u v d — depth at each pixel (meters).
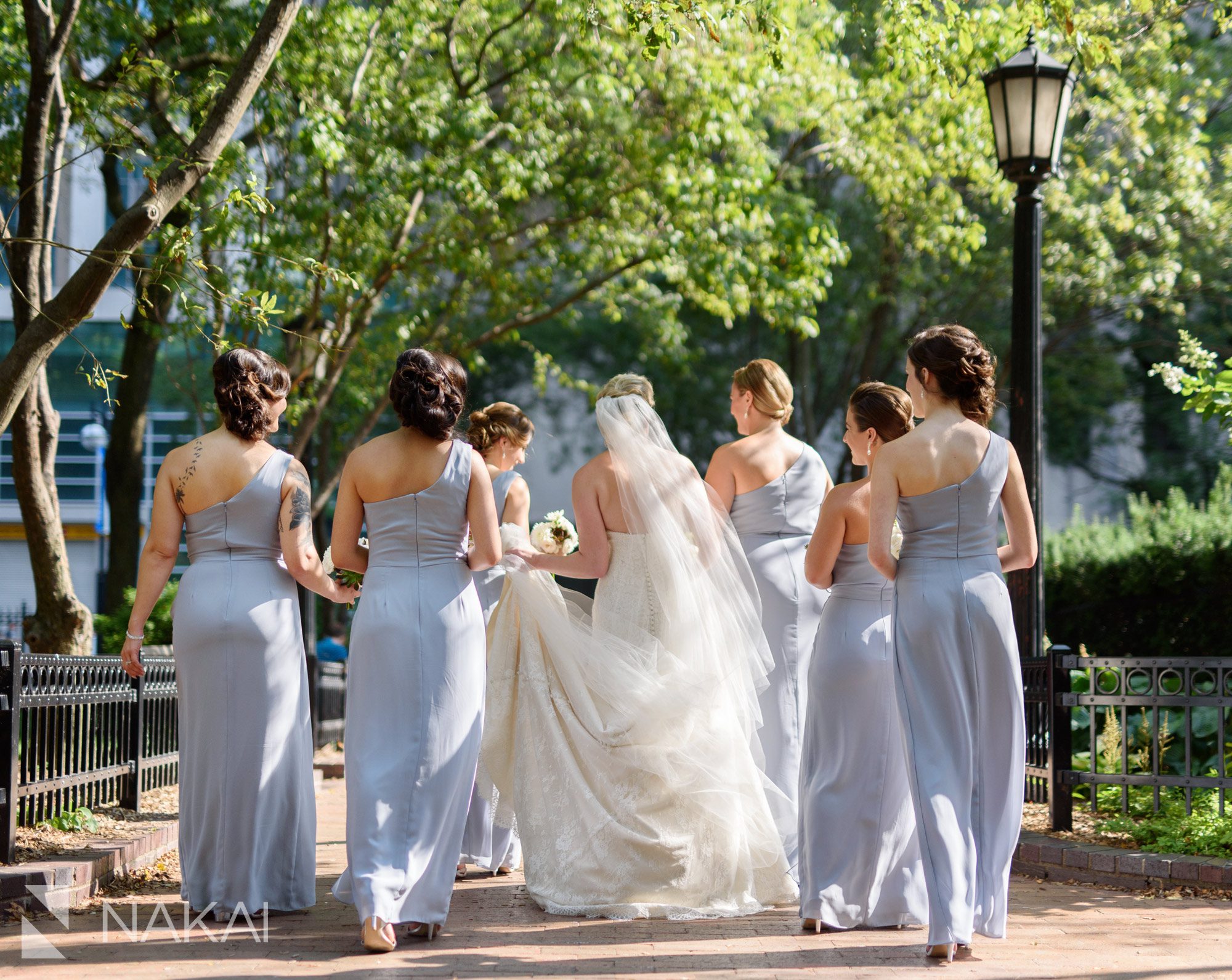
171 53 11.30
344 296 11.12
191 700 4.46
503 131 12.09
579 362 25.55
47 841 5.36
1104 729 7.19
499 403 5.60
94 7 10.88
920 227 15.18
